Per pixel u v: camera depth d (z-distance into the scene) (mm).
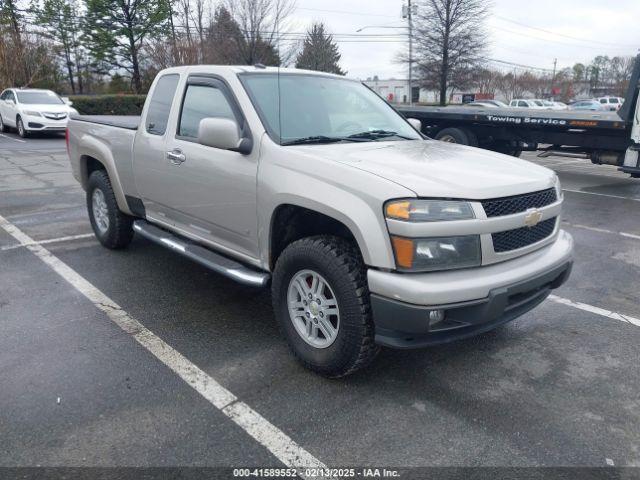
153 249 5906
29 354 3598
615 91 69188
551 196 3494
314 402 3115
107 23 33656
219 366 3498
